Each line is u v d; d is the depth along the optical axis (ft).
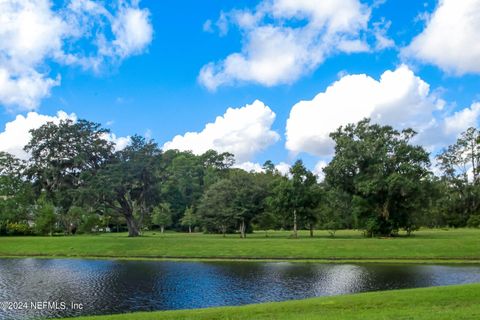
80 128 225.56
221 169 447.42
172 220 343.67
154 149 233.96
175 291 88.07
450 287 65.82
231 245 161.38
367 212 216.33
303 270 115.65
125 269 120.57
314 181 226.99
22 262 139.85
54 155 220.02
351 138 223.51
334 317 46.52
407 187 198.80
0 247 171.53
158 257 149.38
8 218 242.78
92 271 116.78
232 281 99.04
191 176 382.63
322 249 150.10
